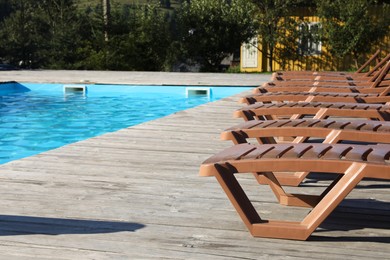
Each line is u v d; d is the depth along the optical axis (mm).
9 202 4055
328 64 24500
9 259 2959
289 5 24016
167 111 12109
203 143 6461
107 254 3043
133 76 17031
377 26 22766
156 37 23391
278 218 3713
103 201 4094
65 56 23016
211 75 17609
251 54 25391
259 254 3047
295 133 4141
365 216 3756
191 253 3061
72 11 24406
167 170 5105
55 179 4742
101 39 23094
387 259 2984
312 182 4770
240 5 24156
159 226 3529
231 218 3699
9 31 24109
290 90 8062
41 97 14133
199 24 24031
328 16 23016
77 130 10016
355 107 5598
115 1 24922
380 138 3982
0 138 9320
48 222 3598
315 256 3021
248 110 5457
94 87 14805
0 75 17438
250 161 3150
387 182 4750
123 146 6258
